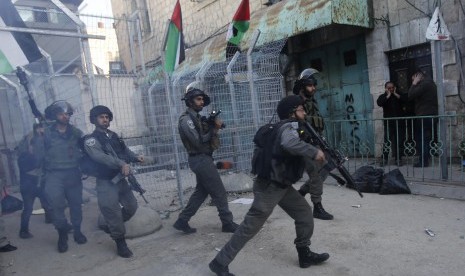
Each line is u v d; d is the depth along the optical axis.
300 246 3.34
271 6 8.59
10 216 6.36
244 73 7.36
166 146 6.11
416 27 6.73
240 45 8.23
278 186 3.09
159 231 4.76
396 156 6.78
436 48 5.29
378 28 7.32
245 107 7.34
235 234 3.17
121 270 3.72
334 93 8.54
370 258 3.41
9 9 4.92
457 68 6.28
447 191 5.06
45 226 5.59
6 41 4.79
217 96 7.61
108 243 4.55
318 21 6.89
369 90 7.77
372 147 7.86
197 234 4.52
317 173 4.34
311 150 2.86
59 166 4.36
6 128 9.08
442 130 5.34
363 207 4.90
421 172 6.03
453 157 6.46
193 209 4.51
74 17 5.66
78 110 7.11
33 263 4.13
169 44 5.53
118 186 4.28
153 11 13.25
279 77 7.88
